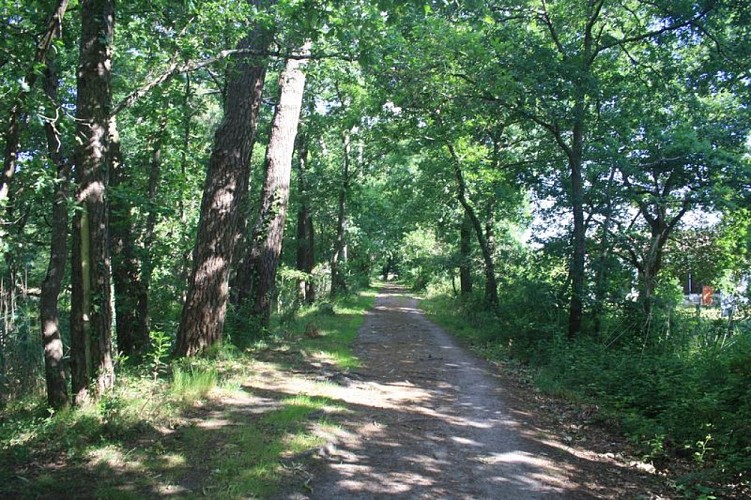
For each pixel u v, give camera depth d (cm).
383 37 889
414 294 4294
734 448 609
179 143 1232
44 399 677
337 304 2492
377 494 482
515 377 1098
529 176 1712
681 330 1281
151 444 555
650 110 1459
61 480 459
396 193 2720
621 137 1429
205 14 839
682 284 1969
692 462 620
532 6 1526
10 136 595
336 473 522
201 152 1741
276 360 1075
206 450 546
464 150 1909
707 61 1427
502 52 1277
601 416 790
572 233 1530
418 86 1224
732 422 649
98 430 559
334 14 822
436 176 2136
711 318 1384
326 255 3331
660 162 1362
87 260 633
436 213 2469
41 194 670
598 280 1398
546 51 1301
